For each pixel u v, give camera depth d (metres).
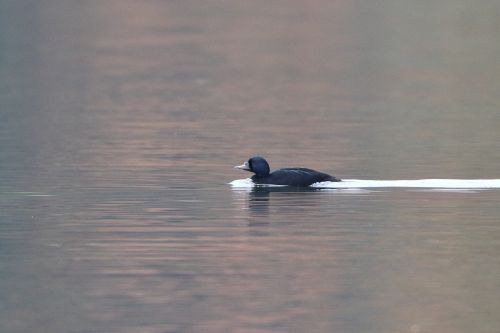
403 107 37.41
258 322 15.00
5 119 34.66
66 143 29.88
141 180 24.31
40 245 18.70
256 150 28.78
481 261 17.62
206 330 14.70
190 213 20.83
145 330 14.70
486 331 14.66
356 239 18.89
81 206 21.58
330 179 23.23
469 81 44.22
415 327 14.80
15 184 23.92
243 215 20.56
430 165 26.08
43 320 15.06
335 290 16.28
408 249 18.31
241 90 42.62
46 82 44.34
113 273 17.11
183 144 29.84
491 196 22.05
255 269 17.28
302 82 44.66
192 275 16.97
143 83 44.41
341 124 33.56
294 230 19.45
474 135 31.00
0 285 16.53
